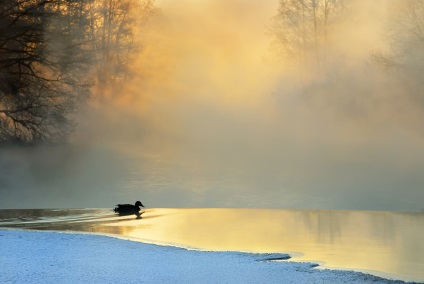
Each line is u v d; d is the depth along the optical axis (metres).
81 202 28.17
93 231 19.38
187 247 16.77
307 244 17.12
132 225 20.53
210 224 20.53
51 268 14.06
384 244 16.98
